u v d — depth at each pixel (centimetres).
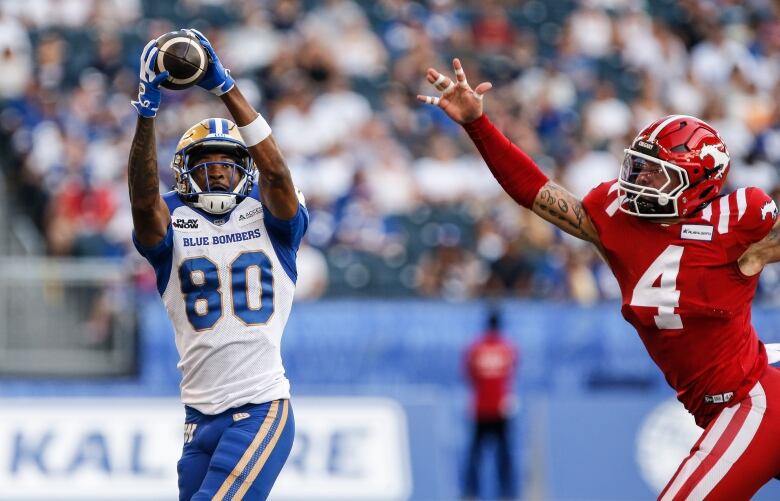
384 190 5369
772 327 4794
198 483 1970
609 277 5050
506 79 6269
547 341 4816
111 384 4491
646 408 4675
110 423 4403
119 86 5588
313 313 4706
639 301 2003
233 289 1992
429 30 6444
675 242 1973
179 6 6134
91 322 4562
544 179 2042
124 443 4381
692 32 6900
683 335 1988
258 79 5794
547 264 5028
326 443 4459
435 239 5212
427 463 4500
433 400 4572
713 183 1972
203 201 2011
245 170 2047
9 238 4919
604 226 2020
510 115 5959
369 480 4438
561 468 4594
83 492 4303
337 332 4703
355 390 4556
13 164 5181
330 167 5312
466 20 6562
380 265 5012
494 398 4541
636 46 6662
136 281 4647
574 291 4978
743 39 6962
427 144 5631
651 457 4634
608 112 6116
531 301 4850
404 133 5700
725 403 1984
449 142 5644
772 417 1948
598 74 6444
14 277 4522
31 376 4491
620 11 6806
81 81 5575
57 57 5625
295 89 5697
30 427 4356
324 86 5788
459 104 2016
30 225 4991
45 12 5903
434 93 5991
